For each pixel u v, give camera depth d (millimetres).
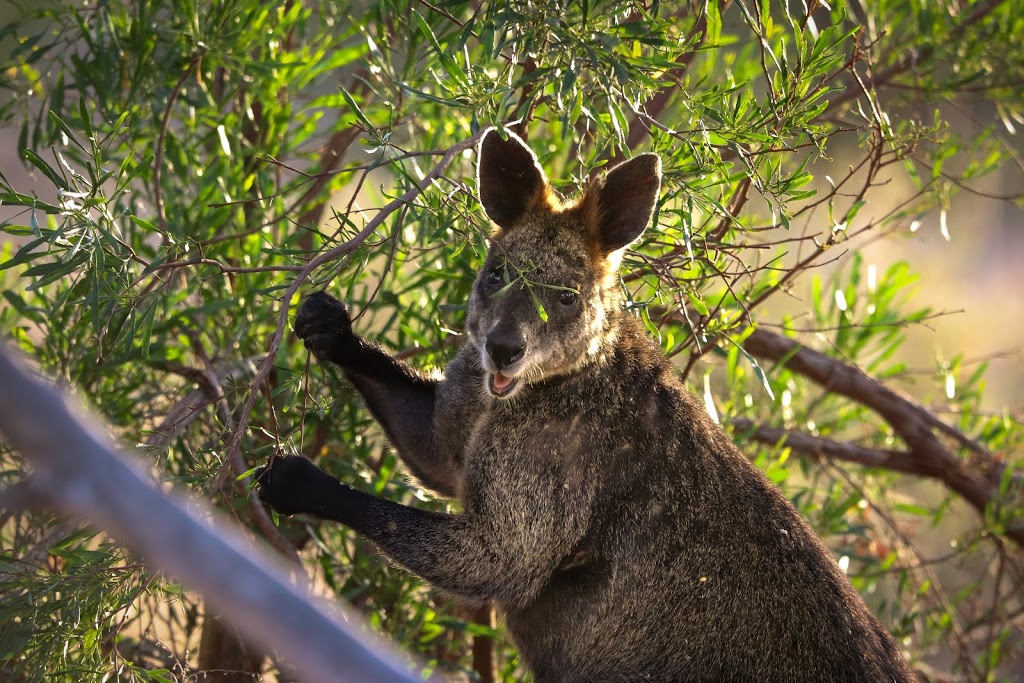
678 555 8969
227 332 11398
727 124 9414
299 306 9445
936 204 12133
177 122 13438
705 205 8984
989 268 23578
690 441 9203
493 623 11562
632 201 9070
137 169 8664
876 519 14852
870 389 13852
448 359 10984
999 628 14516
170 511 3344
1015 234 23609
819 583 8930
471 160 10758
